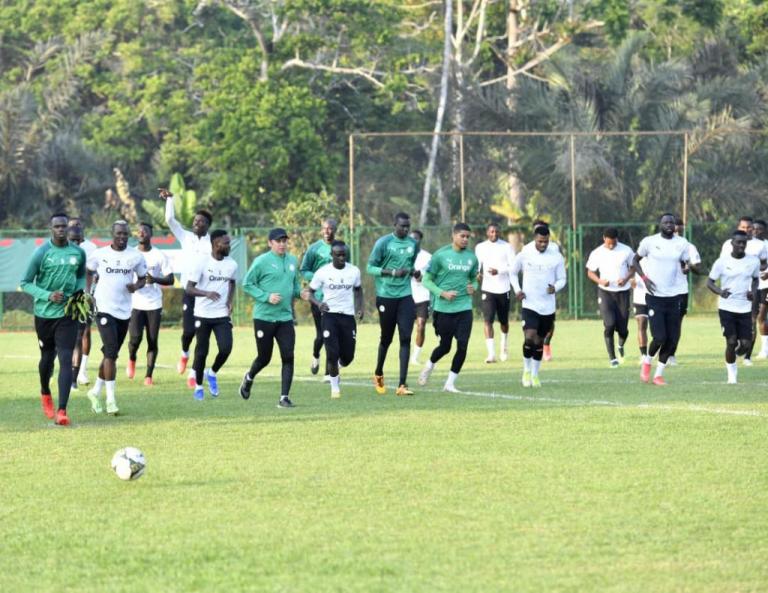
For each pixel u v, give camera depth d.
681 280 49.97
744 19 144.12
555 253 49.19
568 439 34.47
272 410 41.88
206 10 148.00
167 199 51.00
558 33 134.62
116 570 21.31
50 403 40.25
